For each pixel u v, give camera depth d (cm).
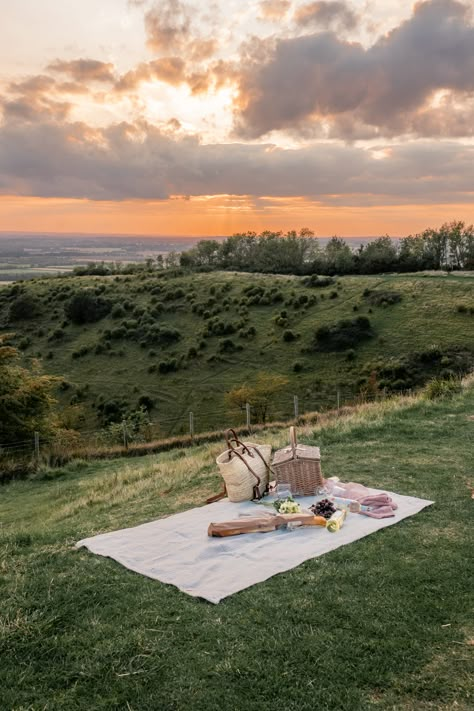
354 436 1091
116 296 7312
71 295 7494
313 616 436
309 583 488
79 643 418
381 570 508
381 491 720
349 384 4672
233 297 6800
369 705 337
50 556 585
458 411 1253
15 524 1071
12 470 1805
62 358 6134
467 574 495
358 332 5306
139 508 789
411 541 570
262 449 754
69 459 1948
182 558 551
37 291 7844
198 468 1052
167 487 919
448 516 638
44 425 2566
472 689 346
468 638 400
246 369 5275
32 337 6725
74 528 710
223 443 1614
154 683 369
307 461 728
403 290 6069
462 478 782
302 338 5531
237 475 711
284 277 7450
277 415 4406
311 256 11588
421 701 338
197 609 454
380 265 10131
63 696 362
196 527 635
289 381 4909
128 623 439
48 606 473
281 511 647
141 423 3938
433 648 390
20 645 419
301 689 354
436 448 953
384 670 369
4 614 462
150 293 7331
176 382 5291
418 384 4391
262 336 5750
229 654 393
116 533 633
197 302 6831
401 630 412
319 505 649
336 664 376
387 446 988
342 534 593
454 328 5091
